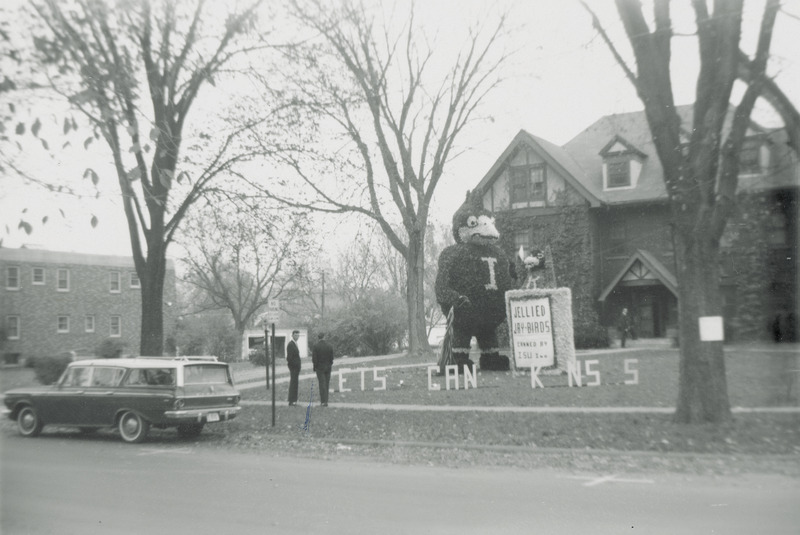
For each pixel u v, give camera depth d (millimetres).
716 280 12727
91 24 11742
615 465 10680
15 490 9328
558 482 9609
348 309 43094
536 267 22688
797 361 20109
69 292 40719
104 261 42969
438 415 15375
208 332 53344
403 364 28422
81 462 11953
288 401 19109
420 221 32094
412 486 9477
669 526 7109
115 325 43469
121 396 14812
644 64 12797
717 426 12227
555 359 21438
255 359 43906
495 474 10352
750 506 7965
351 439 13891
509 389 18984
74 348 40188
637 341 34625
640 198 34781
